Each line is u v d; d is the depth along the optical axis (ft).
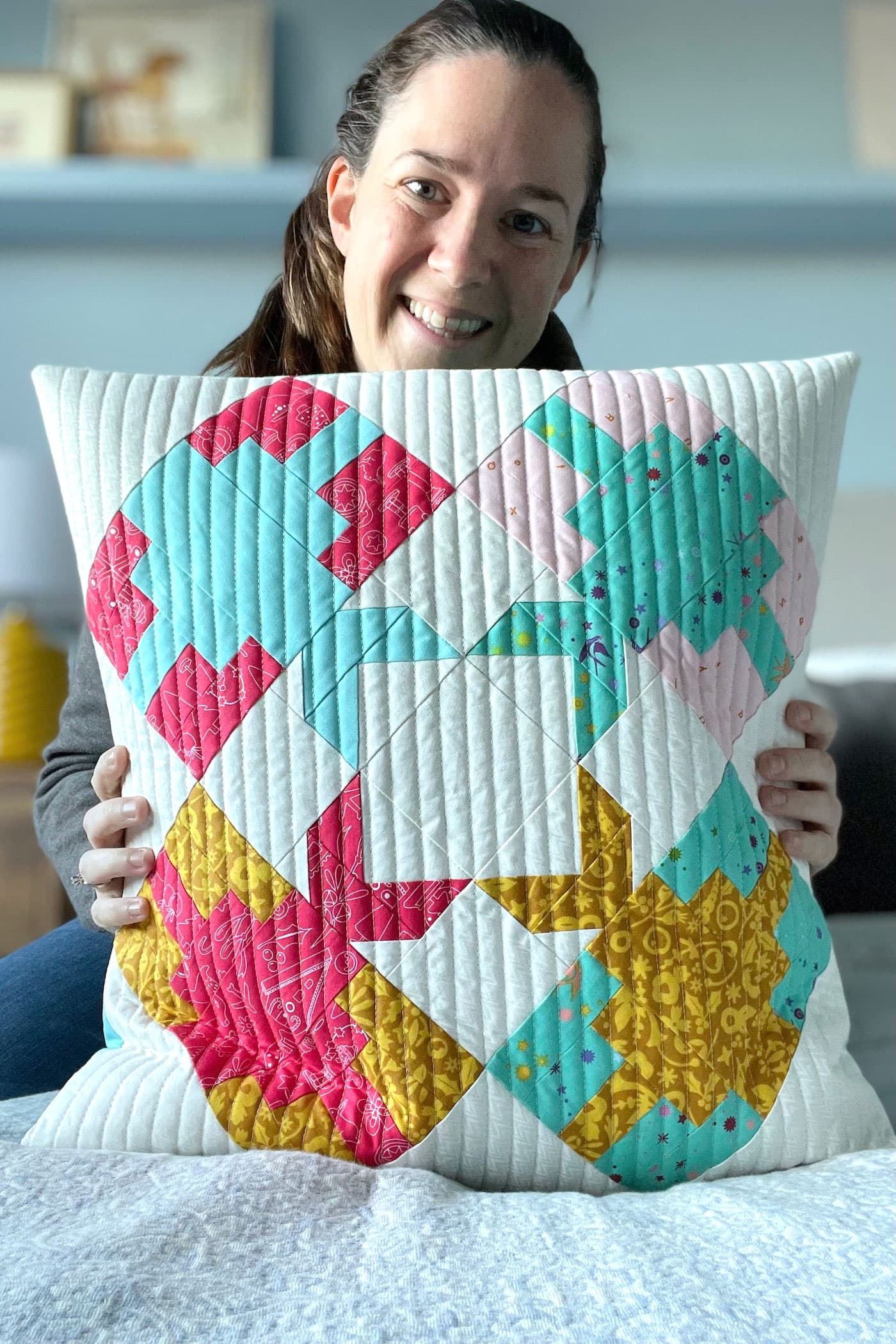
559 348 3.63
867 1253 1.42
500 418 2.04
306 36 6.98
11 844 5.37
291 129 6.95
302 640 1.93
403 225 2.96
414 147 2.89
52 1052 2.73
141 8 6.95
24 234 6.97
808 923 2.04
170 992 1.94
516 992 1.83
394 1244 1.44
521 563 1.95
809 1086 1.91
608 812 1.89
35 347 7.06
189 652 1.97
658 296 7.09
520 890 1.86
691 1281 1.35
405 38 3.06
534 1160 1.82
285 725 1.90
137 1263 1.34
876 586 6.53
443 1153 1.81
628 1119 1.82
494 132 2.83
